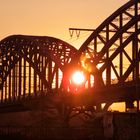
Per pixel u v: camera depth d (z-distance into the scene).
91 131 130.50
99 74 161.00
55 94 182.75
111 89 148.75
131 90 139.75
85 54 167.25
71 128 137.25
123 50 153.88
